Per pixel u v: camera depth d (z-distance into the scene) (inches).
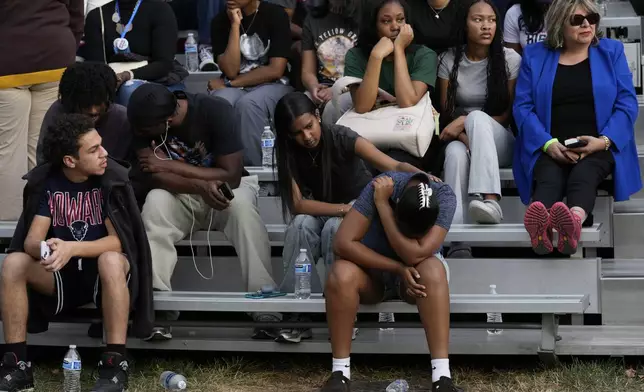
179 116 473.1
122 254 439.2
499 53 534.6
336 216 458.6
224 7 658.2
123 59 582.9
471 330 469.4
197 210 482.3
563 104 512.7
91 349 504.4
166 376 432.8
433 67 530.0
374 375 451.5
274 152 470.9
